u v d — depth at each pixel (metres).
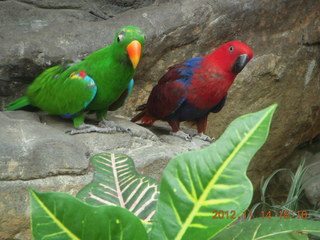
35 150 3.20
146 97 5.46
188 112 4.73
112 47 3.84
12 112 4.19
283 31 6.01
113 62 3.80
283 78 6.14
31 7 5.52
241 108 6.00
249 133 1.33
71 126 4.16
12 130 3.42
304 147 7.44
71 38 4.84
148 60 5.23
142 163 3.63
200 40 5.48
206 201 1.33
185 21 5.31
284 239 1.43
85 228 1.31
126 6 6.00
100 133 4.00
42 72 4.70
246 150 1.32
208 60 4.50
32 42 4.66
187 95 4.55
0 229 3.08
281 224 1.50
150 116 5.02
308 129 6.92
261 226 1.51
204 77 4.46
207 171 1.33
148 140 4.23
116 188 1.82
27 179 3.15
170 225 1.34
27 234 3.18
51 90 4.09
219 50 4.46
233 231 1.50
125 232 1.31
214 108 4.98
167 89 4.61
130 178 1.85
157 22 5.20
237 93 5.89
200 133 5.09
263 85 6.04
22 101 4.37
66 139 3.43
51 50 4.68
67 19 5.57
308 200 6.44
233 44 4.36
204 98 4.56
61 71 4.14
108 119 4.51
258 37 5.86
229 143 1.33
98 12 5.84
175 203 1.35
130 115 5.46
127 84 4.02
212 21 5.47
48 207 1.29
